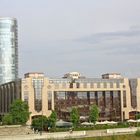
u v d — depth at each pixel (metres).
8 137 133.50
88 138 142.00
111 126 182.38
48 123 182.50
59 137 141.12
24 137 136.00
